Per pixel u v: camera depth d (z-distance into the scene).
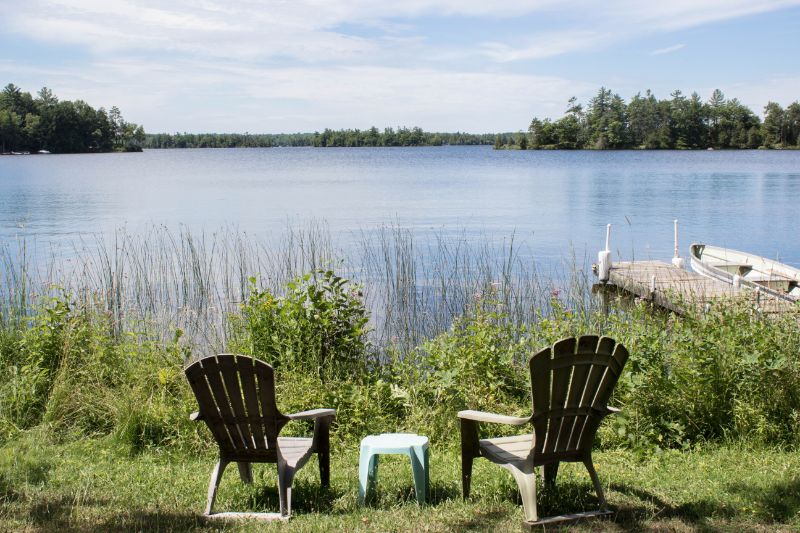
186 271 17.00
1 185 61.97
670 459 6.05
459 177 73.69
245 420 4.89
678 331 7.16
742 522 4.64
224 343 9.09
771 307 9.20
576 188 57.00
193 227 31.42
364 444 5.16
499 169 90.25
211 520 4.83
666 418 6.49
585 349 4.66
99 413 6.91
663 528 4.54
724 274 17.91
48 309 7.91
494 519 4.77
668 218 36.44
